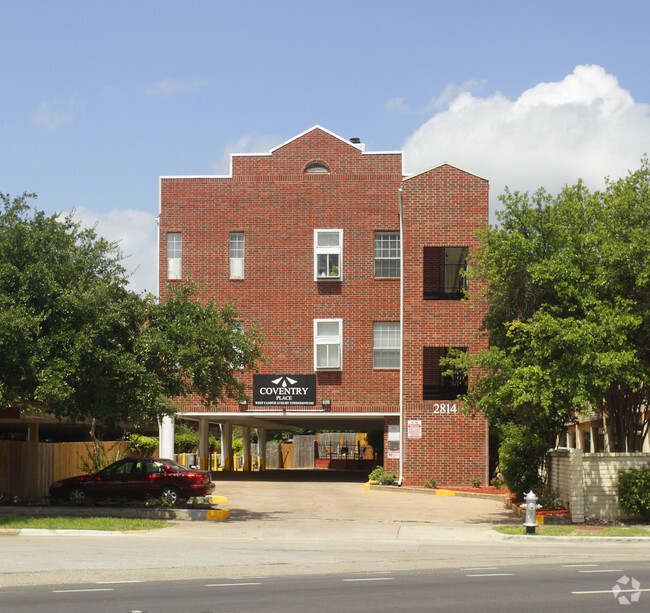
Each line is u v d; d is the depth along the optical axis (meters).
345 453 68.75
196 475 25.98
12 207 23.25
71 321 22.33
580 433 52.75
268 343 35.75
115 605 10.58
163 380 24.44
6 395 21.50
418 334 33.91
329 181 36.25
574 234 22.42
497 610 10.24
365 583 12.57
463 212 34.19
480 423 33.47
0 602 10.81
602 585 12.25
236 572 13.86
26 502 26.47
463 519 24.39
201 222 36.41
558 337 21.00
